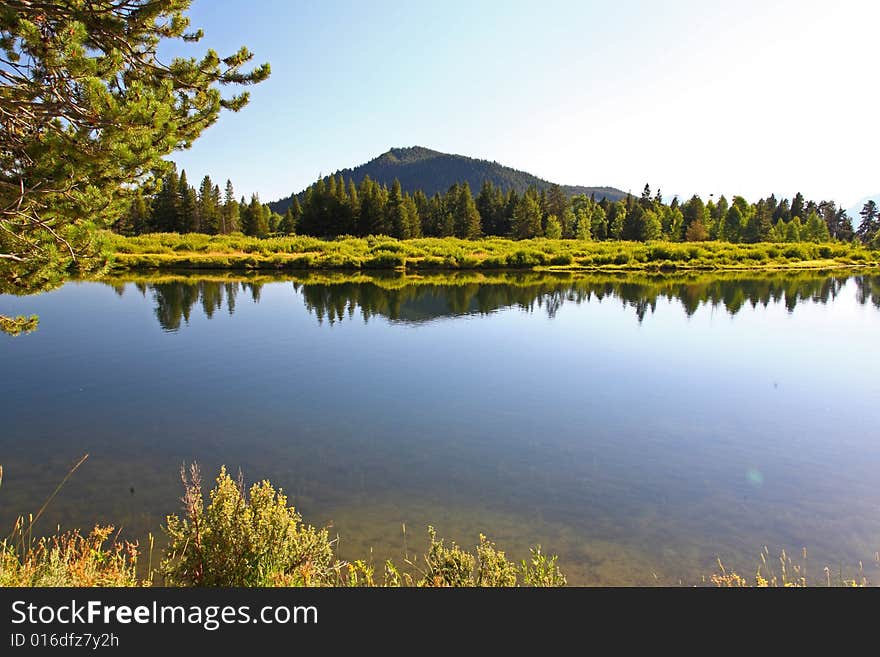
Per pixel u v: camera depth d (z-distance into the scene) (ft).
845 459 35.14
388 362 61.52
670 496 29.40
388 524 25.25
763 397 49.37
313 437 37.81
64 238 19.38
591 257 217.77
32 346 67.62
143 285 132.98
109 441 36.35
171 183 288.71
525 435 38.65
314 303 107.65
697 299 119.75
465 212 321.93
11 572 13.85
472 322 88.43
